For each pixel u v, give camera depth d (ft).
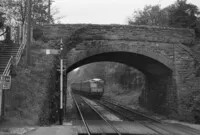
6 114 55.98
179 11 111.96
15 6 116.98
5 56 73.97
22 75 68.85
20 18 116.67
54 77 77.97
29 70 72.38
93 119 84.38
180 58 93.25
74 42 88.48
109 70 232.12
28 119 57.16
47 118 64.23
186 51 93.40
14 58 70.03
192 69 92.84
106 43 90.02
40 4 124.36
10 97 60.39
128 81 184.03
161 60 92.58
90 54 89.04
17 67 70.03
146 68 111.45
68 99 166.50
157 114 103.35
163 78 102.37
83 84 210.79
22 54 79.15
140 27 91.97
